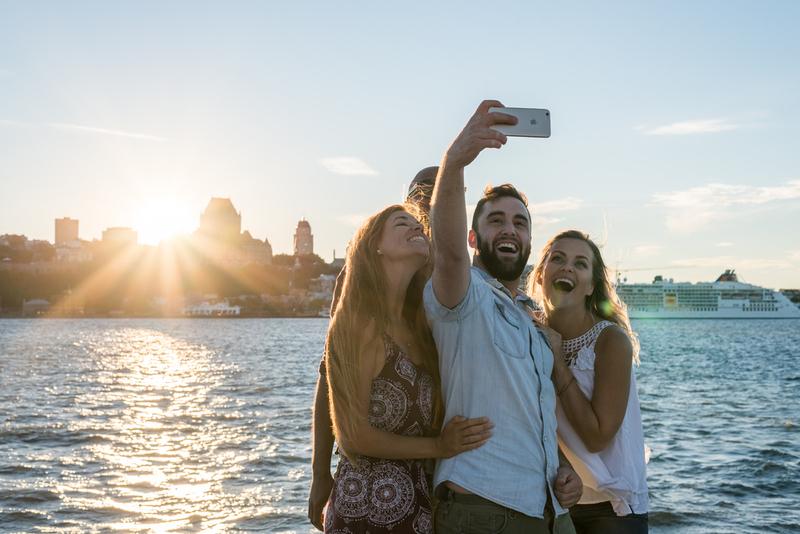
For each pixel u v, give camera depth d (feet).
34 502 36.94
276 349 226.79
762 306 597.52
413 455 11.78
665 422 65.67
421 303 12.76
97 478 42.27
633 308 596.29
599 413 13.74
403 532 11.79
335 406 11.99
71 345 251.19
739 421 66.18
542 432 12.06
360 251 12.35
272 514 35.29
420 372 12.23
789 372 130.31
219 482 41.65
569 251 14.82
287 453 49.90
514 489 11.64
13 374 124.47
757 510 35.91
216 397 88.02
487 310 11.95
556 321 14.98
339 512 12.05
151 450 51.24
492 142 10.75
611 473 14.15
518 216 13.52
